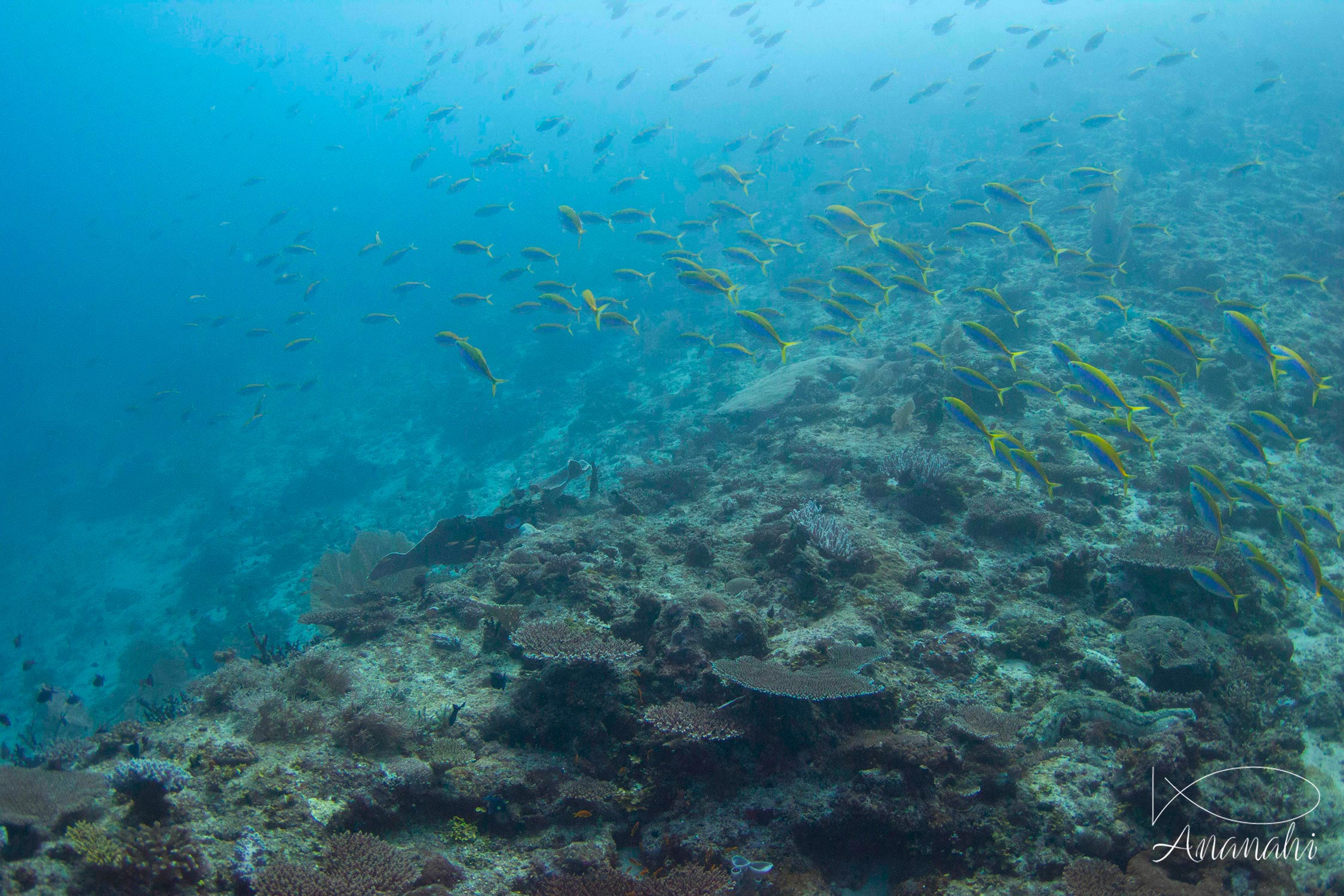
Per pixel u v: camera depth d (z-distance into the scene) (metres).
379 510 20.19
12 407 46.44
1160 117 28.67
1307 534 8.02
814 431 10.40
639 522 8.23
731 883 3.62
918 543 7.01
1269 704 5.62
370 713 4.56
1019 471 6.12
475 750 4.60
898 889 3.90
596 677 4.81
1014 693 5.06
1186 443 9.52
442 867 3.70
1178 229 17.80
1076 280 15.97
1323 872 4.18
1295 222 17.28
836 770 4.26
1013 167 27.12
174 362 43.50
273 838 3.56
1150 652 5.36
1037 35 18.16
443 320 35.59
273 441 28.19
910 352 13.29
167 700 8.65
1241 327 6.61
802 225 28.47
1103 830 3.91
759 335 8.74
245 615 16.89
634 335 24.84
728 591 6.24
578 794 4.27
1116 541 7.17
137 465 30.25
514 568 6.63
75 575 22.92
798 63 66.38
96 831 3.09
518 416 22.12
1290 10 43.22
